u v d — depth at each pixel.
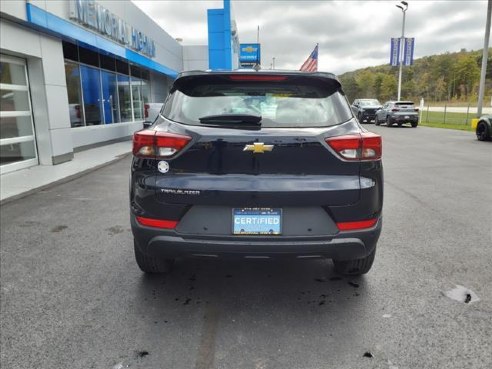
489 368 2.50
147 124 4.44
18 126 9.63
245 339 2.83
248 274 3.91
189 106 3.19
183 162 2.94
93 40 12.49
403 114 25.19
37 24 9.11
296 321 3.06
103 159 11.52
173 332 2.91
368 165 2.98
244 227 2.91
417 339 2.81
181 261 4.22
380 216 3.11
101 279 3.79
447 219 5.68
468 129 22.56
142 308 3.26
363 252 3.07
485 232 5.10
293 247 2.91
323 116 3.12
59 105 10.64
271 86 3.31
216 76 3.28
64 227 5.36
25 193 7.25
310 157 2.90
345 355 2.64
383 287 3.62
